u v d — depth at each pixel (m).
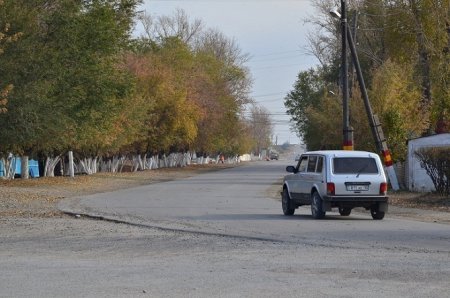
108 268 14.55
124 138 65.38
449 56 50.19
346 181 25.23
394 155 45.50
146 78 76.44
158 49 88.81
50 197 38.94
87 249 17.91
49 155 61.50
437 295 11.55
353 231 21.55
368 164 25.56
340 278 13.14
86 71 43.03
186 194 42.03
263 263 15.08
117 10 46.28
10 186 46.31
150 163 91.81
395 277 13.21
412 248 17.48
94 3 43.75
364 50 62.03
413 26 51.34
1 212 29.50
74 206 32.72
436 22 50.19
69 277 13.43
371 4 60.28
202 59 99.38
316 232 21.31
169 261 15.57
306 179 26.41
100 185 53.12
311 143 70.69
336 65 74.31
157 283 12.73
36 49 39.44
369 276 13.33
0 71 37.78
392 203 33.34
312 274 13.60
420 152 34.44
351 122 50.25
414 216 27.36
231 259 15.76
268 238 19.81
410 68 51.81
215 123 93.94
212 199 37.44
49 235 21.17
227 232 21.52
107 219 26.25
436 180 34.06
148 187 50.91
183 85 83.38
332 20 67.25
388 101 48.00
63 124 43.22
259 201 35.94
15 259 16.09
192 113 82.25
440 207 30.69
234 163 149.88
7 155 54.09
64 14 41.16
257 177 69.31
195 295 11.62
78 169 71.62
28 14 38.66
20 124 40.09
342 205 25.25
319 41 77.69
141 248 18.02
